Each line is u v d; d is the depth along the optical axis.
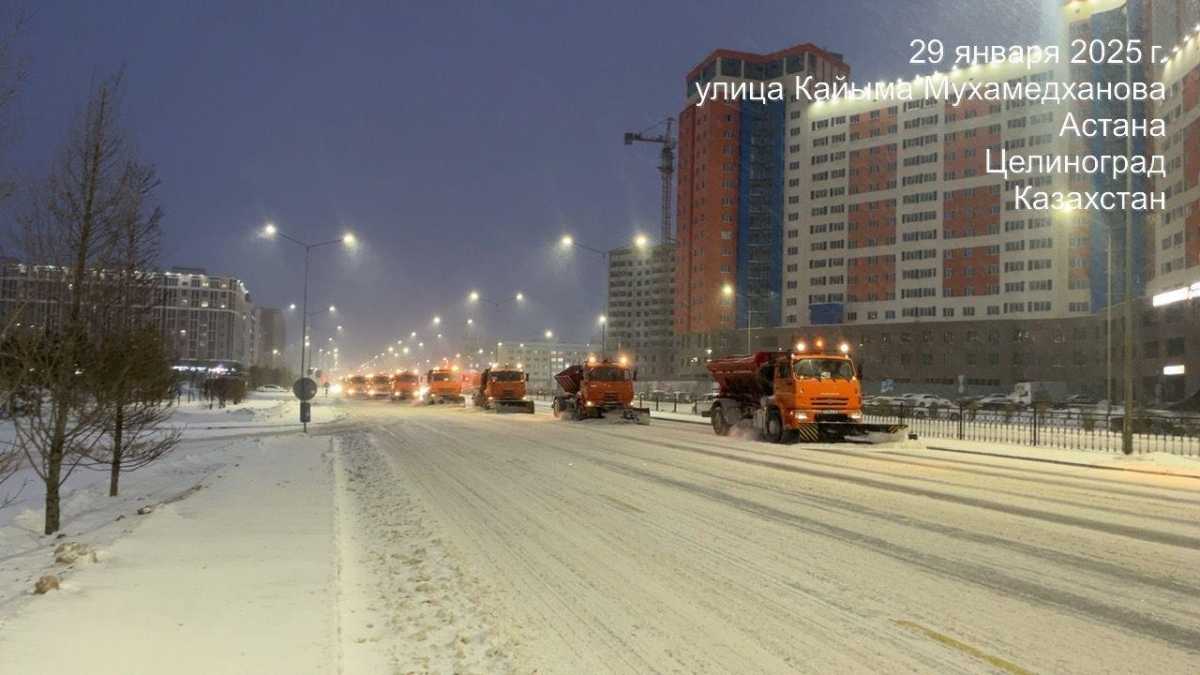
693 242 141.88
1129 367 23.64
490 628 6.84
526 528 11.35
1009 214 111.88
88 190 11.20
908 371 118.06
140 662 5.56
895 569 8.97
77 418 13.09
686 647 6.43
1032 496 14.90
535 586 8.23
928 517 12.33
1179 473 20.00
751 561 9.35
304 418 31.48
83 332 11.42
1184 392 73.75
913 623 7.03
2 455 12.09
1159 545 10.32
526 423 38.84
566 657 6.19
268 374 119.62
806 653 6.30
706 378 132.75
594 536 10.80
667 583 8.38
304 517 11.36
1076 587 8.20
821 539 10.61
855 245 125.38
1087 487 16.62
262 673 5.44
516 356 177.12
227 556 8.79
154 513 11.44
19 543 10.06
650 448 24.77
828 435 26.47
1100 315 98.88
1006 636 6.69
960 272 115.62
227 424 36.12
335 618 6.66
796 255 132.38
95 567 8.19
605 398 38.72
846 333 123.62
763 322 133.50
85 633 6.10
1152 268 85.12
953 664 6.06
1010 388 110.31
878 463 20.88
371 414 48.25
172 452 21.48
